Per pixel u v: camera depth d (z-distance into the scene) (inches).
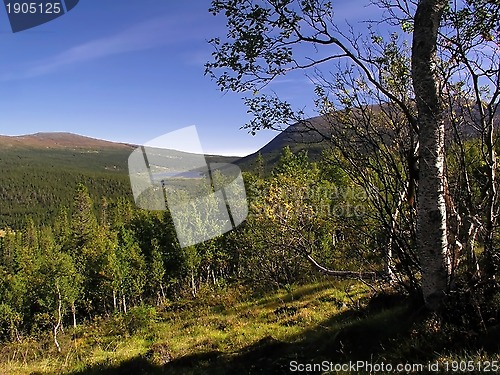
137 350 492.4
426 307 225.9
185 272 1434.5
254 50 231.9
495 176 231.0
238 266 1160.8
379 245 277.3
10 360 503.2
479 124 227.0
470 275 224.8
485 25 213.9
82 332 979.9
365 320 274.7
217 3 229.1
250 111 248.4
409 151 227.3
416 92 213.6
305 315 489.1
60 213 2915.8
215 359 346.0
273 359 283.1
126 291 1432.1
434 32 207.2
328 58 237.9
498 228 235.3
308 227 354.3
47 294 1200.8
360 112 238.5
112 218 1777.8
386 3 242.1
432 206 214.5
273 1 228.2
